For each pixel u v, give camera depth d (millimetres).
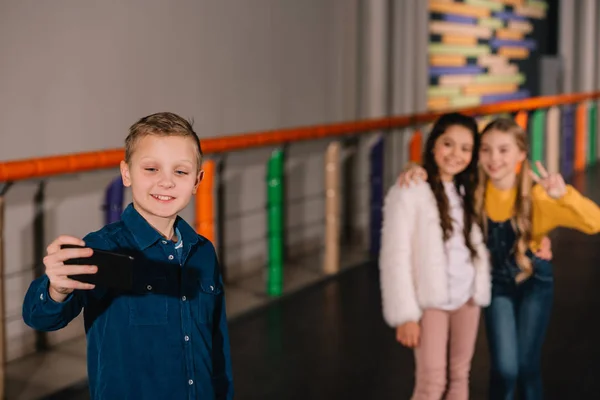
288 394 3902
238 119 5902
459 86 9688
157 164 1872
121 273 1706
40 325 1812
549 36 12344
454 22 9516
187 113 5398
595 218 3055
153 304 1909
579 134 11117
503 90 10914
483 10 10195
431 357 3084
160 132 1875
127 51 4875
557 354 4441
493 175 3100
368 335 4758
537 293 3193
